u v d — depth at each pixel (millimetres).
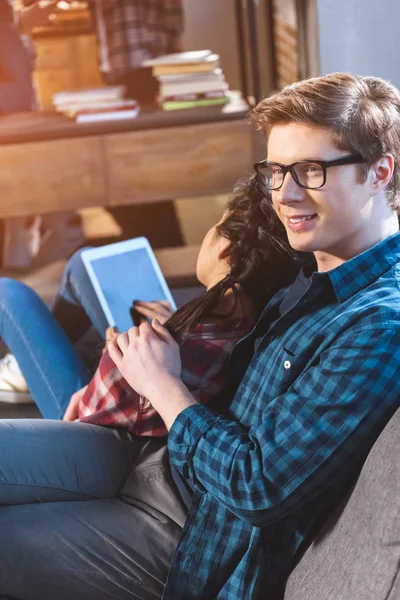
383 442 1026
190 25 5207
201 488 1254
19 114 3314
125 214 4379
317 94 1104
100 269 2072
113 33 3387
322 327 1189
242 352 1374
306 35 3209
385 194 1170
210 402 1461
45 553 1267
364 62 3068
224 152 3070
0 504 1343
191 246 3305
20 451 1355
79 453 1408
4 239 3484
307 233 1152
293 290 1348
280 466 1098
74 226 3979
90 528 1297
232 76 5305
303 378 1139
